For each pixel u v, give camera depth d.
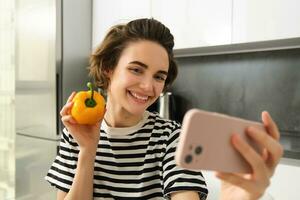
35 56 2.14
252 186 0.41
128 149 0.78
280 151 0.41
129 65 0.71
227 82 2.02
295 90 1.76
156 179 0.76
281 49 1.80
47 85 2.09
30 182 2.22
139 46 0.71
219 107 2.06
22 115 2.24
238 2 1.66
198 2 1.81
